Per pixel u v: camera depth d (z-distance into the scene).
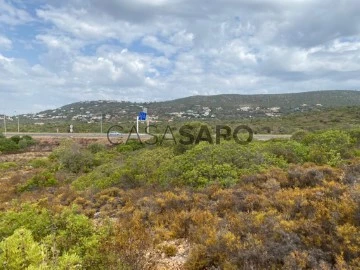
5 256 3.35
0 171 26.05
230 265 4.42
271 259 4.42
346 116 59.56
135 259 4.64
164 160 15.11
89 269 4.27
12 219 6.23
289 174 9.51
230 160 11.66
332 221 5.05
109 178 14.05
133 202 9.48
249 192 8.37
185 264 5.05
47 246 4.45
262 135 38.81
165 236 6.46
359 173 9.11
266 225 5.48
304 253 4.31
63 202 11.32
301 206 6.27
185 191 9.35
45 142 44.00
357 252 4.22
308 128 48.16
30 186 17.27
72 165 22.95
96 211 9.94
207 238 5.46
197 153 12.56
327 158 12.39
